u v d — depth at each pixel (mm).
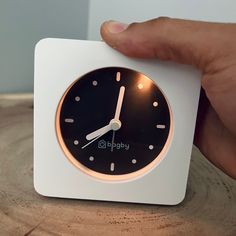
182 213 140
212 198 151
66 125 138
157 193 141
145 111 136
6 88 254
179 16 226
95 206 141
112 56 130
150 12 241
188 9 221
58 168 139
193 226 134
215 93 133
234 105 132
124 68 132
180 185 141
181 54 126
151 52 127
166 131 138
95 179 140
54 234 125
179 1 225
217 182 162
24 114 217
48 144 137
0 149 174
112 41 127
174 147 137
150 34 123
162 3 233
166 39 123
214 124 157
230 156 155
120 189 140
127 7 254
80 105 136
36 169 139
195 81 132
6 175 155
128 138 139
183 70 131
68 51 130
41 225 129
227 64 124
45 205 139
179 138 137
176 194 142
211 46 122
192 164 176
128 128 138
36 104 134
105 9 269
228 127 144
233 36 121
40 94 133
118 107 136
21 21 248
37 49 129
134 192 141
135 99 135
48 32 262
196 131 163
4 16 241
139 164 141
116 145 140
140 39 124
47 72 131
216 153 159
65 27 270
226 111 136
